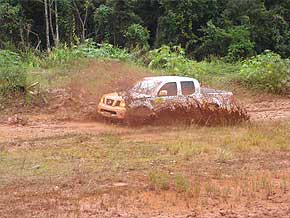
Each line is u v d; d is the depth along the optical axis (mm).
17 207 8484
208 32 45500
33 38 46281
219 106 17984
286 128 17125
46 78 22328
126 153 12992
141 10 48656
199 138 15242
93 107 19219
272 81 26844
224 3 48312
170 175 10719
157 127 17141
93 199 9016
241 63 32750
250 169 11531
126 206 8641
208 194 9453
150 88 17672
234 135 15797
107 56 27578
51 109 19516
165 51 28969
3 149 13406
